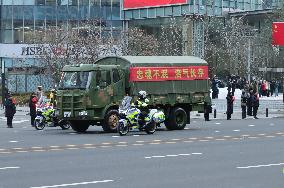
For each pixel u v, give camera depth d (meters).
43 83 151.88
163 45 167.25
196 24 168.00
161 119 64.25
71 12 190.25
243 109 98.69
